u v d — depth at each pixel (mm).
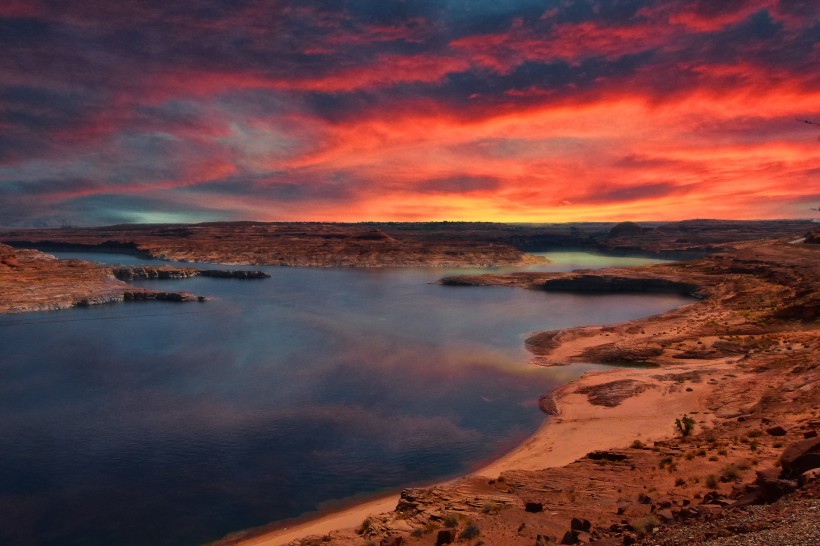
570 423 42906
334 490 33844
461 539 18047
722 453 25141
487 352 72188
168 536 29156
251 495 33438
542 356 68812
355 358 69438
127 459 38906
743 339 64375
